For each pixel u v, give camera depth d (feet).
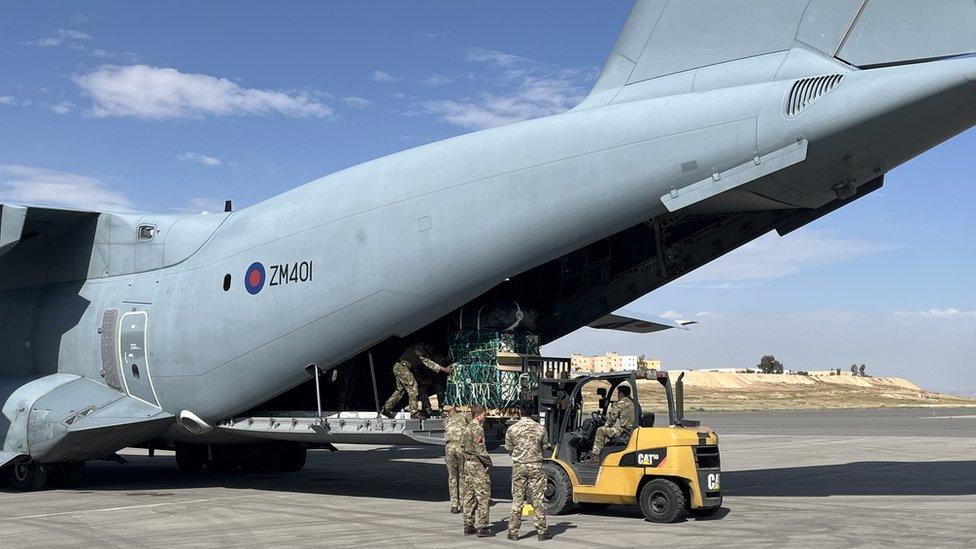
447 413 38.68
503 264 36.83
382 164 41.19
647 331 70.03
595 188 35.17
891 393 429.79
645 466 33.55
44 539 30.86
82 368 48.34
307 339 40.29
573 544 28.91
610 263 42.57
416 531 31.86
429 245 37.78
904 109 30.60
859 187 37.24
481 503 30.55
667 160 34.06
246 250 42.88
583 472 35.24
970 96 30.07
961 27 30.42
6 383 49.75
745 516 34.94
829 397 349.20
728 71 34.91
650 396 214.69
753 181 33.27
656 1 37.52
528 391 38.78
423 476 53.06
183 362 43.88
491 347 38.81
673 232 41.04
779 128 32.30
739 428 113.29
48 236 51.19
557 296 43.42
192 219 47.42
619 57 38.47
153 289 46.06
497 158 37.50
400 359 39.27
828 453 70.44
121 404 45.57
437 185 38.40
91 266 49.42
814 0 33.37
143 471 57.41
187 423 44.57
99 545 29.60
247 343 41.78
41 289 51.70
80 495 44.11
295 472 55.62
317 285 40.01
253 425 42.91
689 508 34.40
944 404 304.91
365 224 39.45
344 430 39.06
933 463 61.16
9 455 45.50
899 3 31.71
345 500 41.14
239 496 43.04
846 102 31.22
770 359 472.44
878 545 28.43
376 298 38.73
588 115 36.88
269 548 28.76
